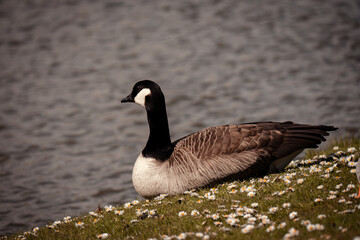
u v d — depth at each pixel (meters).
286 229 6.16
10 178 16.75
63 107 23.72
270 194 7.48
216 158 8.29
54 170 17.27
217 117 21.61
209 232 6.38
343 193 6.96
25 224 13.00
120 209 8.22
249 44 30.89
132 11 38.56
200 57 29.38
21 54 31.30
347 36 30.86
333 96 22.52
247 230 6.18
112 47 31.81
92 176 16.53
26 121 22.36
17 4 41.19
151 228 7.02
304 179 7.71
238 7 38.38
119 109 23.38
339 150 10.09
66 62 29.77
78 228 7.64
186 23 35.44
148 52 30.66
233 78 26.11
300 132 8.51
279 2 39.16
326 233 5.86
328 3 37.97
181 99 23.92
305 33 31.98
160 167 8.66
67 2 41.47
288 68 26.81
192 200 7.77
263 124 8.64
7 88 26.31
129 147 19.20
